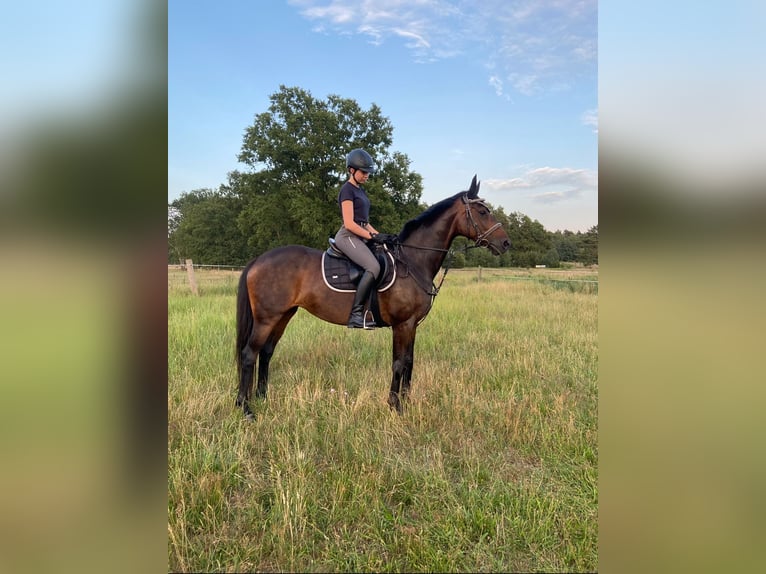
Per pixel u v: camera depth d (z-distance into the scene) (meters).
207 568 1.78
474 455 2.63
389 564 1.81
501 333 5.98
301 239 19.31
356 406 3.21
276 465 2.46
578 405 3.46
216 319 6.24
